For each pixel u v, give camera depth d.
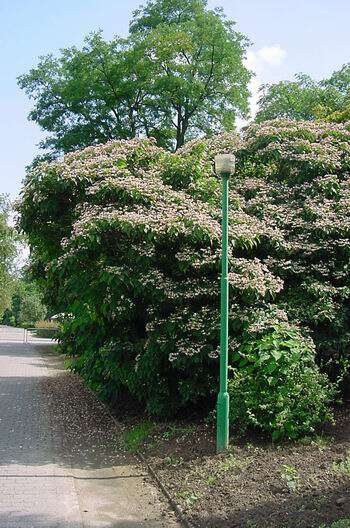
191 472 6.24
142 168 9.77
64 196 9.24
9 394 12.45
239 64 29.42
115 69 28.62
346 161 10.27
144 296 8.41
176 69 28.17
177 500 5.57
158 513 5.39
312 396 6.95
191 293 7.92
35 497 5.67
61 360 22.00
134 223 7.75
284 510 4.87
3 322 76.81
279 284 7.99
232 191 10.02
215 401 8.60
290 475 5.62
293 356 6.99
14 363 20.39
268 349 7.20
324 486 5.27
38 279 12.41
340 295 8.55
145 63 28.02
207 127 30.62
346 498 4.84
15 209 9.41
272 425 6.77
